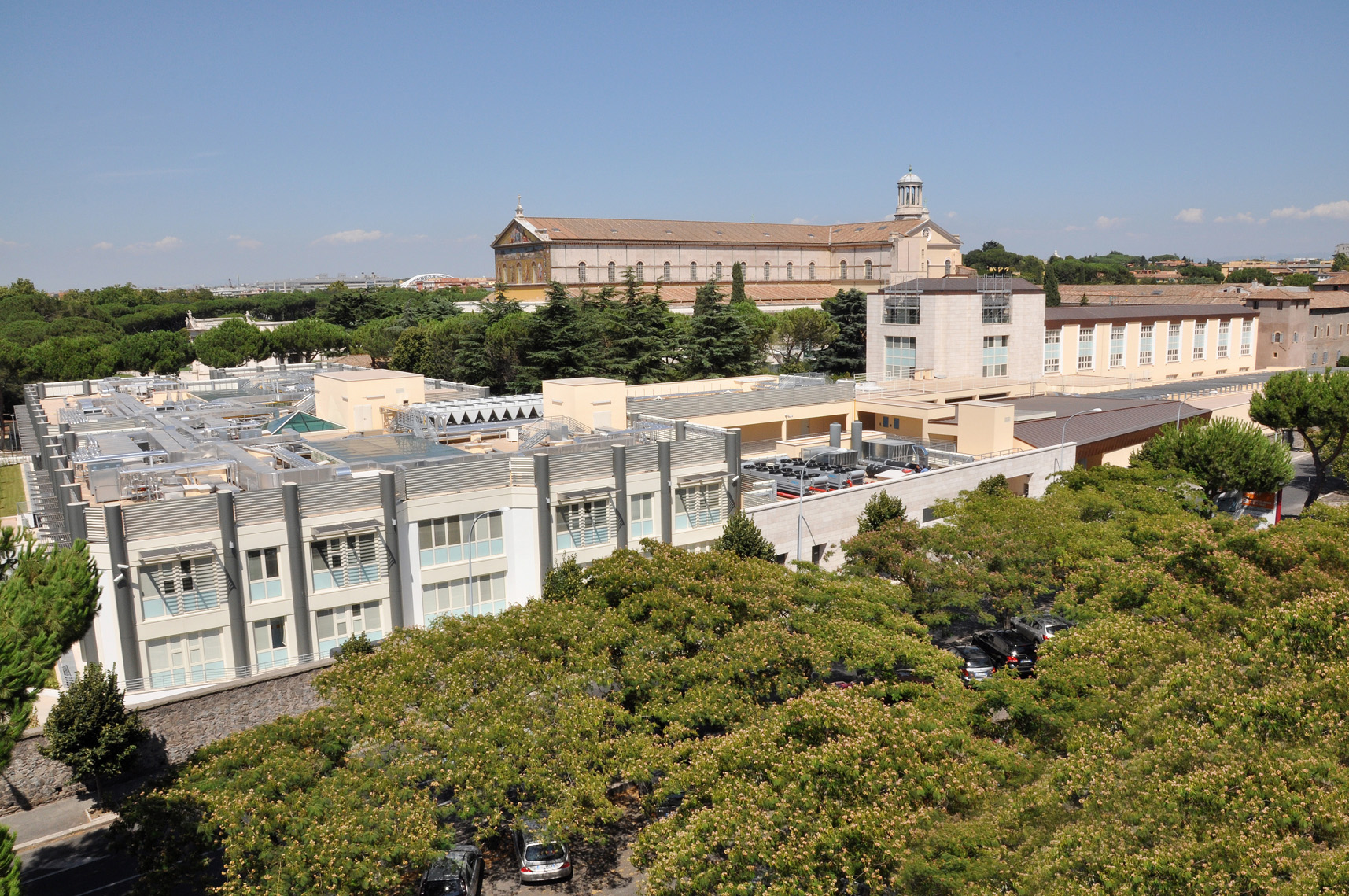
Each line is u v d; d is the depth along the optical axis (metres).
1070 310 101.19
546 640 28.45
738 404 66.69
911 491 51.06
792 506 45.56
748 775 22.25
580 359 98.62
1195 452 56.28
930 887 19.16
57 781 31.62
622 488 42.62
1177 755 19.33
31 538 22.02
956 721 24.12
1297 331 115.19
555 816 22.92
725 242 154.50
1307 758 17.67
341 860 21.34
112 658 33.41
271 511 35.47
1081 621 32.00
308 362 143.75
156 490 37.22
